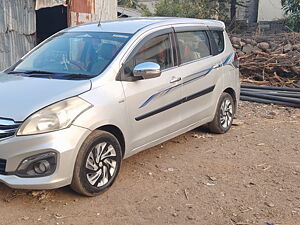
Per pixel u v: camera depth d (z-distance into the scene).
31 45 10.61
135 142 4.82
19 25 10.30
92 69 4.70
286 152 5.85
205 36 6.20
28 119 3.86
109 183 4.49
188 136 6.52
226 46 6.63
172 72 5.32
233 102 6.86
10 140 3.83
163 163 5.35
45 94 4.14
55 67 4.95
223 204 4.23
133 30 5.16
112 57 4.75
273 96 9.02
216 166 5.28
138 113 4.79
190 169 5.17
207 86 6.00
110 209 4.11
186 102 5.58
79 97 4.18
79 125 4.06
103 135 4.33
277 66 10.96
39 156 3.86
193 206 4.19
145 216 3.98
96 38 5.17
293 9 17.72
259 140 6.40
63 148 3.92
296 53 11.27
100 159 4.35
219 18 20.67
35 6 10.45
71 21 10.73
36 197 4.32
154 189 4.57
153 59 5.14
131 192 4.49
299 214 4.03
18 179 3.89
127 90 4.64
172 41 5.46
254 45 12.19
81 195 4.36
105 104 4.33
